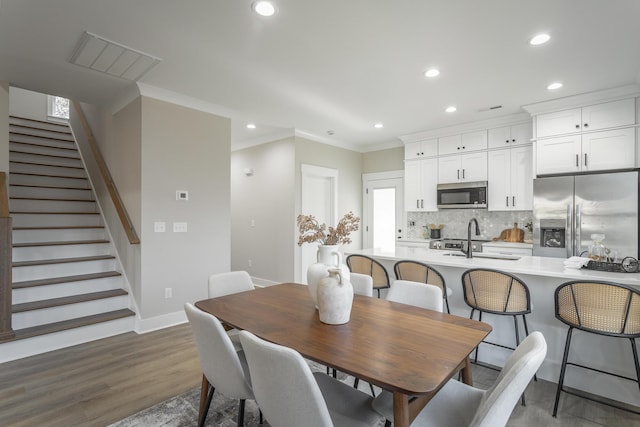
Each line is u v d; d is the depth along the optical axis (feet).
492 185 14.93
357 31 7.81
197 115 12.55
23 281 11.02
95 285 11.88
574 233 12.00
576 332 7.69
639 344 6.99
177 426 6.39
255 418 6.66
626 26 7.56
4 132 10.61
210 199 12.95
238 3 6.75
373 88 11.25
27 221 13.03
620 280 6.75
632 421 6.55
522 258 10.21
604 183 11.46
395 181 19.30
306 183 17.56
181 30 7.75
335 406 4.52
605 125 11.66
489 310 7.75
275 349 3.53
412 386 3.44
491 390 4.38
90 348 9.92
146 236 11.18
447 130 16.17
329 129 16.56
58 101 22.53
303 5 6.82
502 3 6.77
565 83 10.84
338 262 6.21
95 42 8.26
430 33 7.89
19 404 7.07
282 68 9.74
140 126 11.07
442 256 10.55
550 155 12.78
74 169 16.61
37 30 7.73
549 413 6.80
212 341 4.89
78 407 6.98
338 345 4.54
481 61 9.31
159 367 8.79
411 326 5.31
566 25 7.54
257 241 18.52
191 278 12.38
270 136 17.66
